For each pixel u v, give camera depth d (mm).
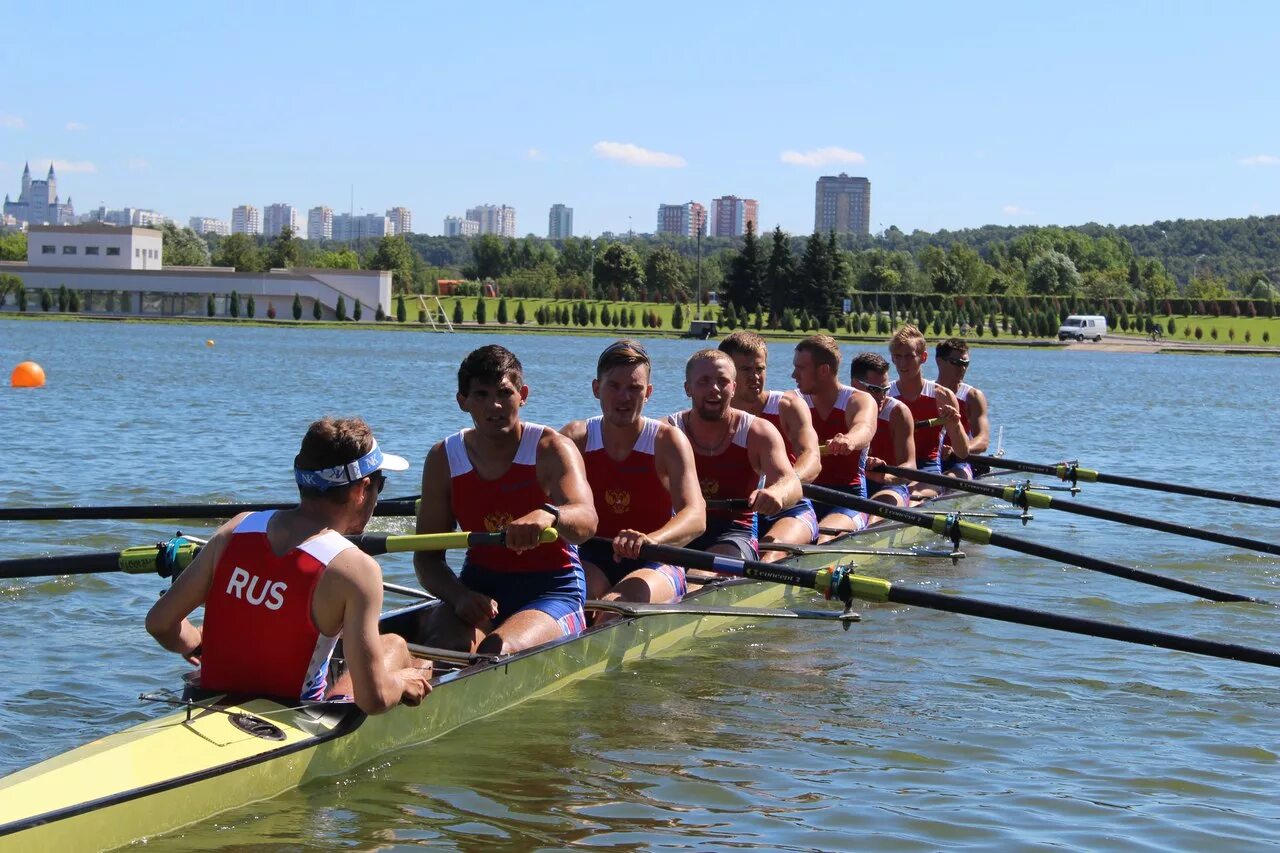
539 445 8023
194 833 6062
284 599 6152
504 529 7613
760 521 12195
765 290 111688
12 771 6863
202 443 22016
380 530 14180
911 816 6680
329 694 6965
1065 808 6820
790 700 8672
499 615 8641
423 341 82812
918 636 10586
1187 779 7270
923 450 16562
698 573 10695
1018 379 57688
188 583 6348
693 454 10617
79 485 16781
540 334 102750
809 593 12125
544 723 8023
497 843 6223
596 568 9578
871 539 13398
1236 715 8477
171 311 108250
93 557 7199
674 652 9930
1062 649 10172
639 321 120438
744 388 12086
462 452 8117
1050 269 162250
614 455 9523
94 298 107375
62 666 8703
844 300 112875
